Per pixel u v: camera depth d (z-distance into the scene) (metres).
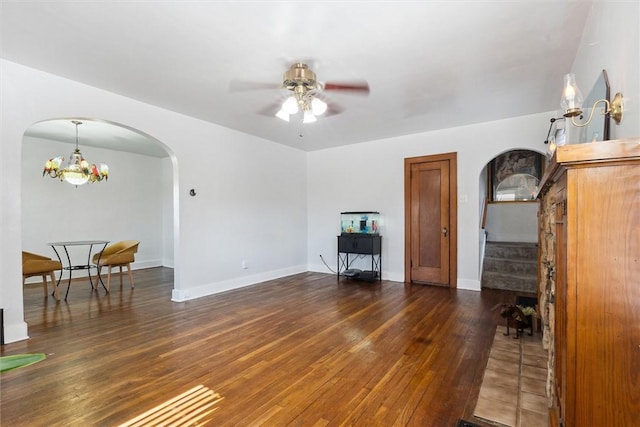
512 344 2.66
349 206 5.75
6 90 2.67
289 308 3.73
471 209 4.57
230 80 3.00
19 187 2.77
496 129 4.32
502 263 4.80
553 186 1.64
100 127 4.68
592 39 1.93
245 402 1.87
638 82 1.18
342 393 1.96
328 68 2.74
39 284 5.20
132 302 4.02
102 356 2.47
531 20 2.06
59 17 2.04
